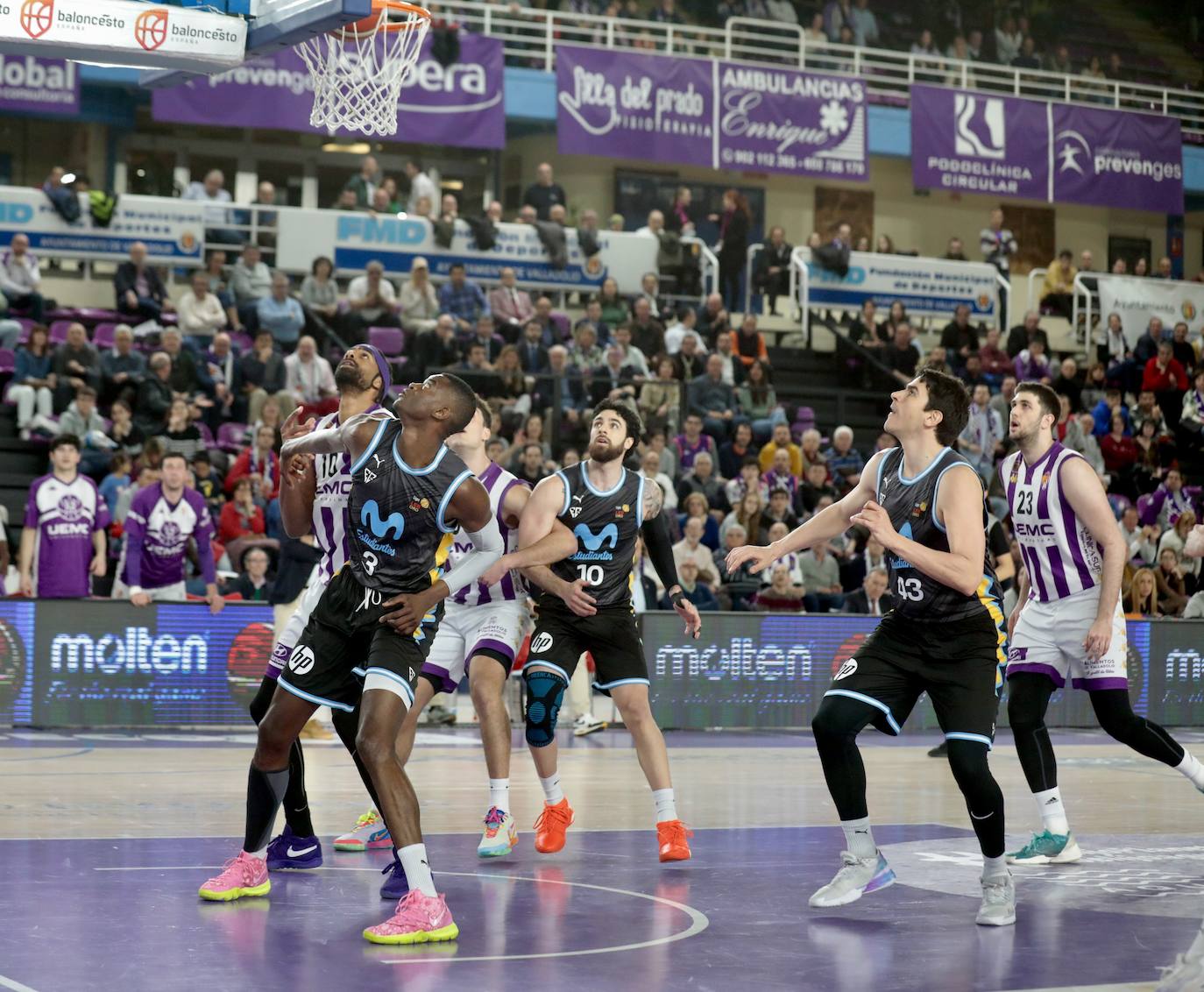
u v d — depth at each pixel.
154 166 27.36
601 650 7.56
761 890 6.53
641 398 20.62
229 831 7.86
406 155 29.00
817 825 8.78
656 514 7.71
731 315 26.88
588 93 25.81
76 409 18.25
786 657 16.03
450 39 24.98
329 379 20.17
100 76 23.62
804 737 15.23
